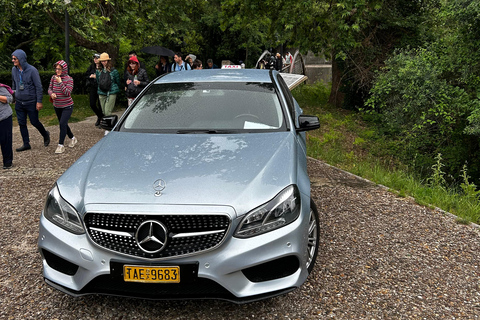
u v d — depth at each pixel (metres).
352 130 14.41
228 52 36.78
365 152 12.16
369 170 7.23
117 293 2.91
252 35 34.72
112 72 10.32
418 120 12.02
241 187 2.93
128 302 3.21
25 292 3.35
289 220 2.91
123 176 3.10
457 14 10.13
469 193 5.98
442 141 12.79
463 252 4.11
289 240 2.88
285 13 13.52
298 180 3.17
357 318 3.00
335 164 7.97
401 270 3.70
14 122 14.79
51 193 3.16
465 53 10.79
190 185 2.94
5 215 4.98
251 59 38.62
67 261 3.02
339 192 5.87
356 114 16.67
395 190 6.12
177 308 3.13
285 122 4.05
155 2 17.08
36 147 8.99
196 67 12.67
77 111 15.91
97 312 3.08
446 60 11.44
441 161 12.29
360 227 4.63
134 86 9.71
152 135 3.82
